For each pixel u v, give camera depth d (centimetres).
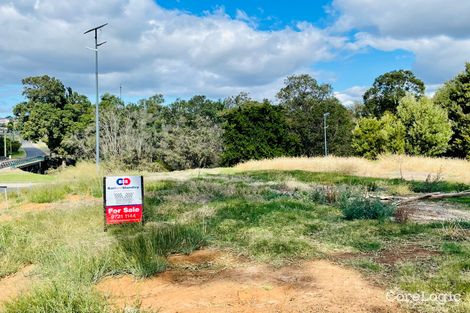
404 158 2283
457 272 489
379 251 616
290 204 1025
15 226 854
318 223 813
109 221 823
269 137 4353
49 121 6700
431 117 3725
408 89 6406
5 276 590
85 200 1270
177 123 5975
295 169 2255
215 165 5138
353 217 872
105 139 4762
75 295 428
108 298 455
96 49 2566
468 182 1513
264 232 743
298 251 619
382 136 3969
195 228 753
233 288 478
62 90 7181
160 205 1072
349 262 562
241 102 6812
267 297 449
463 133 3688
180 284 505
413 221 835
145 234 709
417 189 1378
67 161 7044
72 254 583
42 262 612
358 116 7462
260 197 1172
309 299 438
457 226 749
